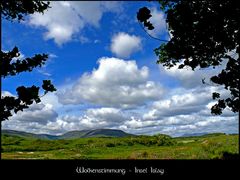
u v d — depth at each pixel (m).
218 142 47.56
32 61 16.33
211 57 20.62
